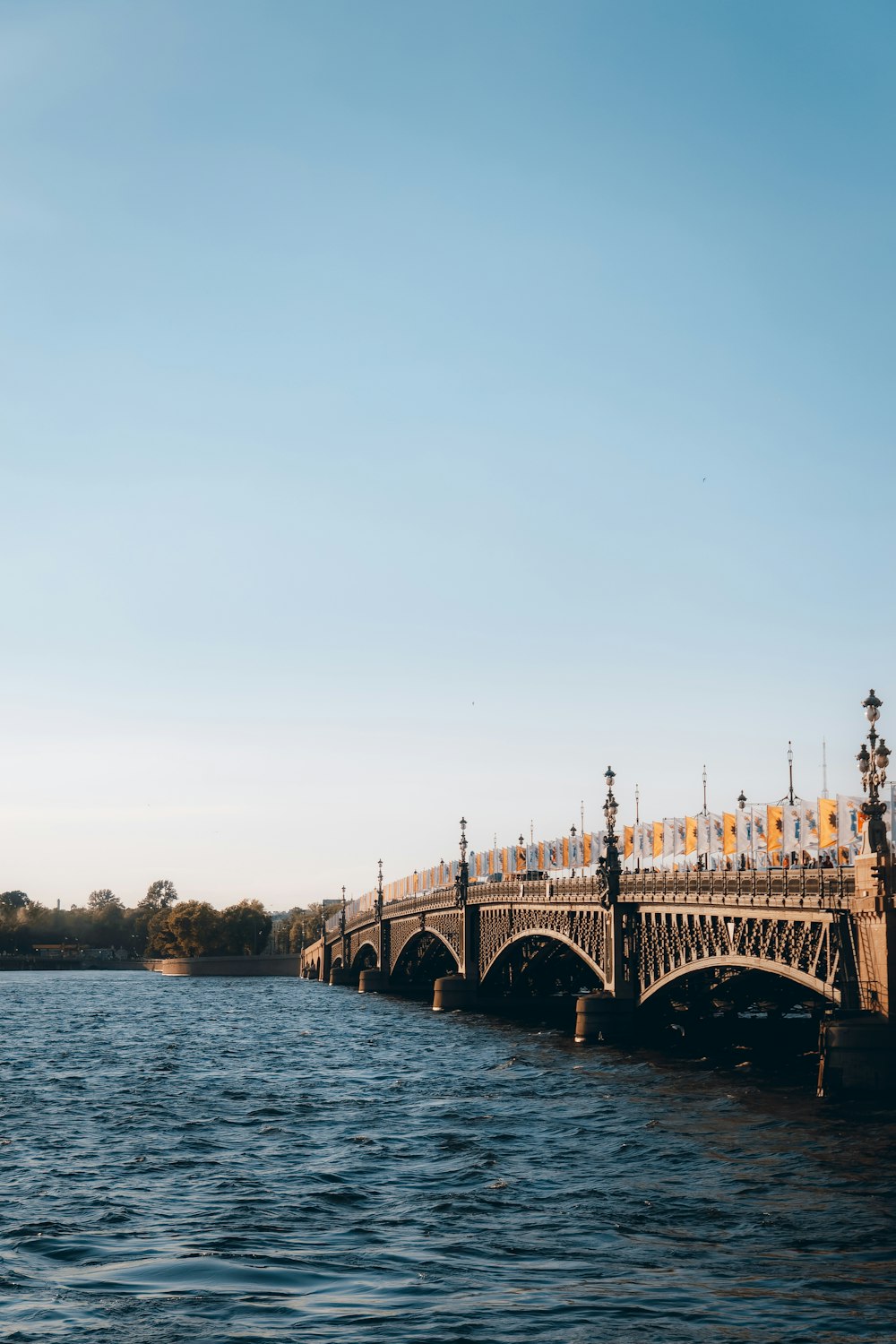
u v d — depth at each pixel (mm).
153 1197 58875
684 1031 123438
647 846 121688
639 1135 72500
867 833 81062
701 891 105250
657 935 116500
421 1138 73688
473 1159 66500
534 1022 158375
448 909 187750
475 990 176375
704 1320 41312
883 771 81312
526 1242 50656
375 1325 41000
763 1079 95625
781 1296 43719
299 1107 86375
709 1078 96750
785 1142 68812
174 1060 119812
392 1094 92562
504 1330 40562
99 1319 41750
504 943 162250
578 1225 53031
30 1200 58312
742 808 124312
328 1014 184625
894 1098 79438
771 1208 55094
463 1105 86188
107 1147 71750
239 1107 87188
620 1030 122312
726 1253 48844
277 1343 39531
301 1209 56344
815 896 86438
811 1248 49219
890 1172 61125
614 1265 47344
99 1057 123375
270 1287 45000
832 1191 57750
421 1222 53781
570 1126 76312
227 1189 60438
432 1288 44781
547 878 157375
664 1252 49062
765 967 92062
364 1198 58375
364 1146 71250
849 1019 81438
